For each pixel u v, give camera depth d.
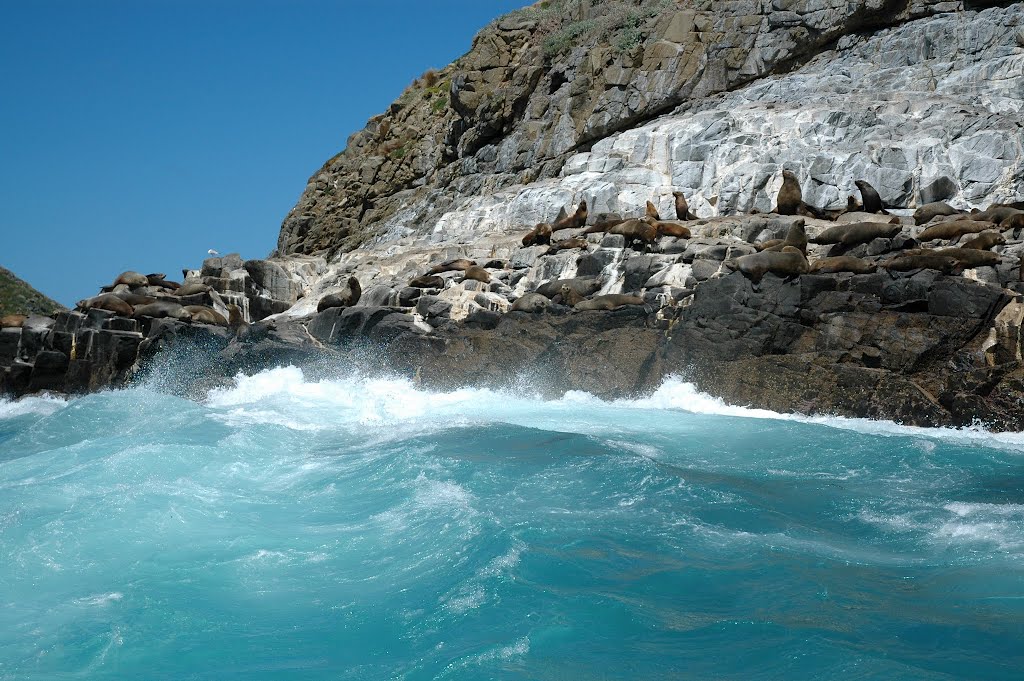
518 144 32.50
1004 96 24.44
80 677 5.36
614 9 33.03
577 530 7.56
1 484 9.09
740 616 5.92
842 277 15.88
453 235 28.88
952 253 15.97
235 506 8.55
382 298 20.97
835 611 5.99
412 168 38.97
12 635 5.88
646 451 10.91
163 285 25.53
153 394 15.25
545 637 5.65
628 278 18.91
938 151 22.64
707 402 15.81
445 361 18.47
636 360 16.88
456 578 6.55
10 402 21.86
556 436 11.18
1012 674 5.03
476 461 9.82
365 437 11.92
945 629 5.68
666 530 7.65
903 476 9.91
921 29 26.25
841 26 27.55
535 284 20.69
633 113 29.80
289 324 20.91
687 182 25.20
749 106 26.75
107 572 6.86
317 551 7.30
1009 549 7.24
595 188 25.80
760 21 28.94
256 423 12.73
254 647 5.71
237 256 26.67
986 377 13.93
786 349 15.72
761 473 10.03
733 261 17.23
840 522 8.19
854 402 14.77
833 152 23.94
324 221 41.22
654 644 5.54
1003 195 21.64
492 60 35.06
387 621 6.00
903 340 14.76
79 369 22.02
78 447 10.81
